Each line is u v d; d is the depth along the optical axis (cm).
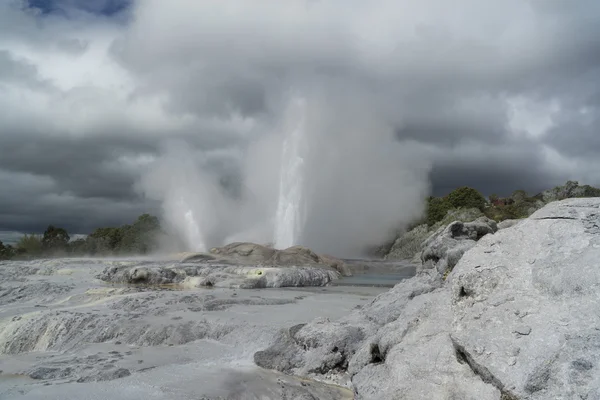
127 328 1401
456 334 776
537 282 773
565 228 839
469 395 689
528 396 626
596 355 618
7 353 1384
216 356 1223
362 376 933
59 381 1038
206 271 2472
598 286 704
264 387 998
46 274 2714
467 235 1689
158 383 1002
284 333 1266
